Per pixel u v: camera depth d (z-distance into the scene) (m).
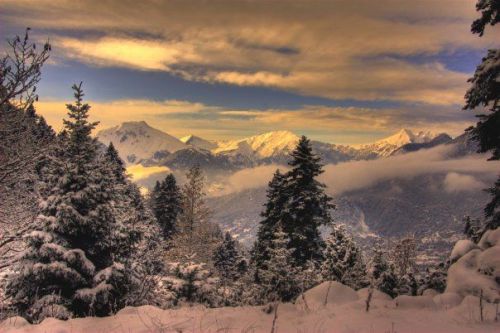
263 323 8.11
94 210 14.60
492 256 11.50
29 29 8.24
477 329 7.21
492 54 13.98
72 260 13.48
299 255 29.20
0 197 9.75
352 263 23.36
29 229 13.39
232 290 19.00
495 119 14.48
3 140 8.77
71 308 13.55
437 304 9.70
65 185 14.56
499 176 16.33
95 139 16.61
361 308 8.83
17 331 7.68
